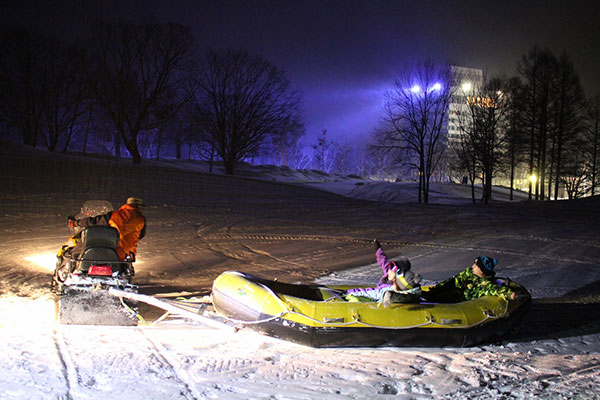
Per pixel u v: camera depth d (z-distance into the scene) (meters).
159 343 5.30
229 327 5.50
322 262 11.85
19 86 50.34
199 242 13.53
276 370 4.73
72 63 49.59
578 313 8.12
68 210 16.78
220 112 53.16
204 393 4.07
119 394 3.92
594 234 18.39
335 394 4.22
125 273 6.26
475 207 30.28
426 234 17.31
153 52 47.50
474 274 6.87
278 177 69.75
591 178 52.47
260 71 52.88
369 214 23.48
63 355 4.70
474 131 40.47
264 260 11.77
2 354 4.59
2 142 38.22
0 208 16.05
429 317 5.77
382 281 6.20
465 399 4.28
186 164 66.19
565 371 5.14
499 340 6.29
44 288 7.77
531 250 14.54
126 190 24.27
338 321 5.50
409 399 4.22
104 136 70.00
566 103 48.16
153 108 49.56
